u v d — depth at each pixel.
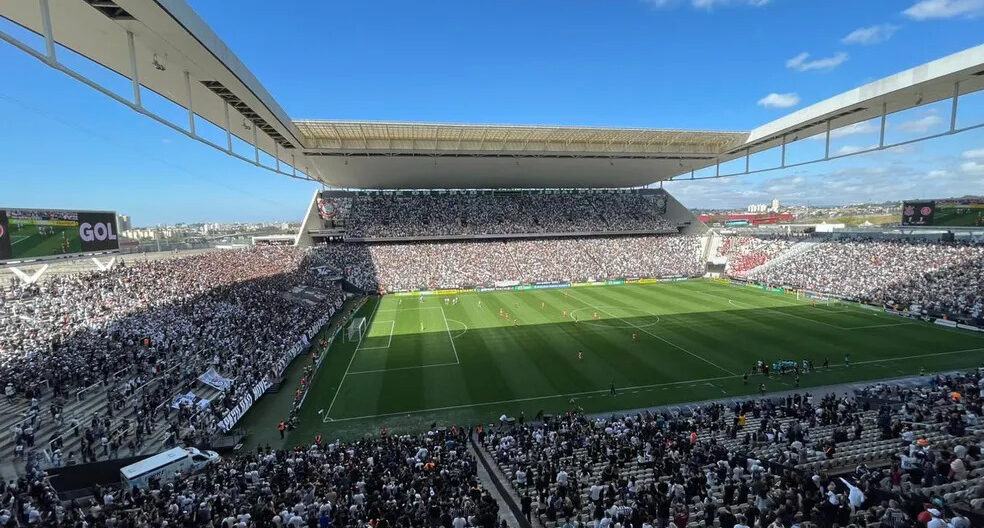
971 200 58.31
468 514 13.11
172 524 13.02
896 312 48.91
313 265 66.94
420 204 86.12
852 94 40.69
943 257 55.59
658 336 42.22
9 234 34.75
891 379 30.94
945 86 35.34
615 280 73.56
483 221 83.75
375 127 53.88
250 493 15.94
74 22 21.11
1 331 29.22
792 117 49.91
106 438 20.98
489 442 23.05
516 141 63.06
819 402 27.58
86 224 40.75
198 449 21.91
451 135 59.47
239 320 38.50
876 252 62.97
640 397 29.27
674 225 90.44
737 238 82.19
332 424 26.56
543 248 79.81
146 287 40.81
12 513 14.23
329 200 77.25
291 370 34.59
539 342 40.97
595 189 97.19
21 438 19.91
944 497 12.08
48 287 36.66
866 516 11.67
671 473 16.50
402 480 16.45
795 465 16.11
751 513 12.06
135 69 20.95
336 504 14.49
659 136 60.84
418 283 67.75
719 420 23.48
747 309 52.97
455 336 43.41
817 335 41.28
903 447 17.45
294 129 45.81
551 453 19.36
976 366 32.66
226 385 28.41
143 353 29.31
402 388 31.36
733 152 66.44
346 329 46.22
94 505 15.62
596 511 13.34
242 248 71.50
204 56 23.98
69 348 27.97
